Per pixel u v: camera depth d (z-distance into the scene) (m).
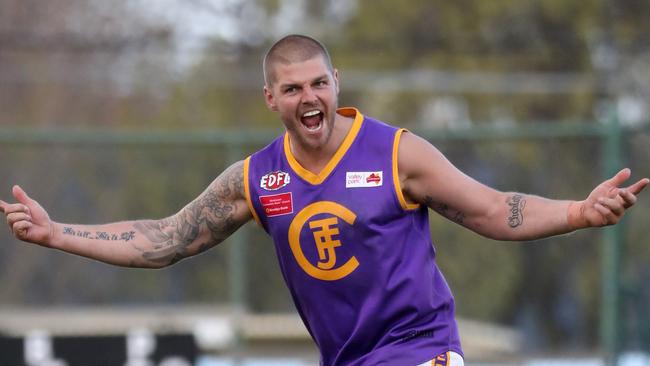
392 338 15.02
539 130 31.30
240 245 31.80
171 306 34.09
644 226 32.78
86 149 34.00
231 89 56.31
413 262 14.92
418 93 55.69
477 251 34.66
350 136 15.04
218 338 33.00
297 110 14.57
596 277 34.84
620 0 53.78
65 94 57.97
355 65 58.84
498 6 56.62
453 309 15.48
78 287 34.59
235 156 31.72
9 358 28.44
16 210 15.34
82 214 34.16
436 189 14.86
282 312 34.69
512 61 57.78
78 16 60.00
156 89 56.38
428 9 59.12
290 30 60.00
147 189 33.75
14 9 60.25
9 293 34.66
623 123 30.78
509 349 34.53
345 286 15.02
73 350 28.67
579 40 51.03
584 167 33.78
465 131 31.64
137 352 28.94
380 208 14.77
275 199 15.20
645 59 53.19
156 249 15.94
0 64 57.47
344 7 62.59
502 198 14.67
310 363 34.00
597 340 35.03
